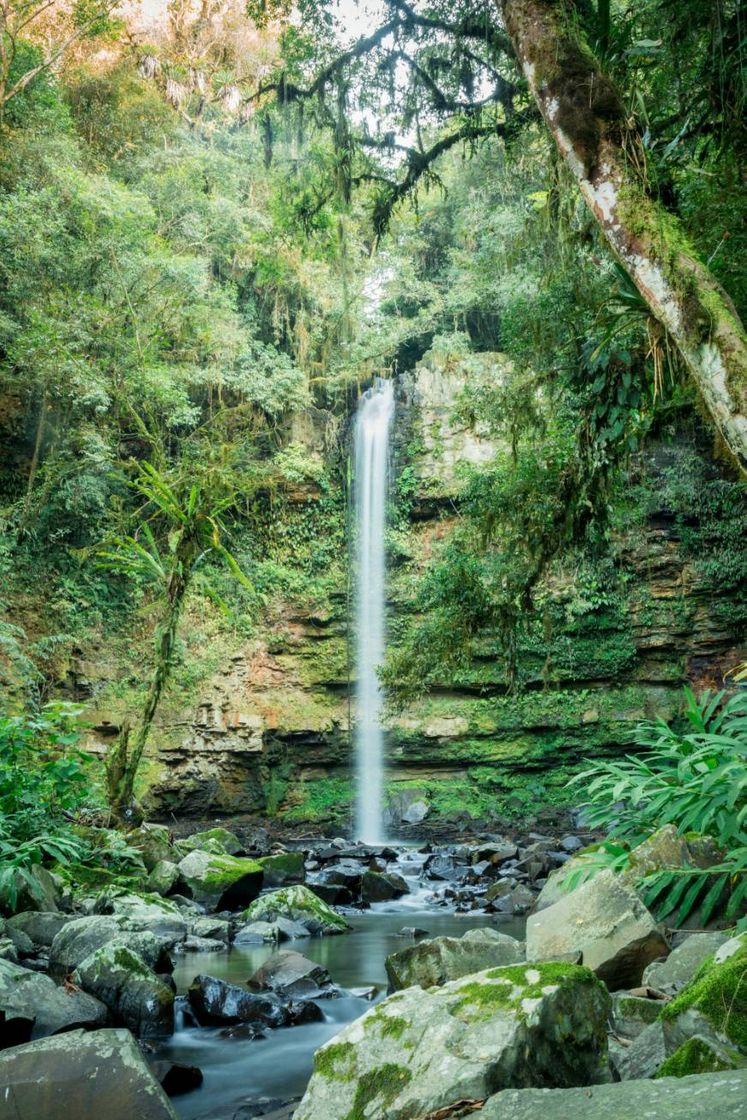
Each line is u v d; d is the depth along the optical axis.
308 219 15.61
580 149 5.07
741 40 6.07
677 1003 2.89
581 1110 2.13
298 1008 5.05
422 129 14.09
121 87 22.19
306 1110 2.60
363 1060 2.66
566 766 19.83
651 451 19.12
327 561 21.92
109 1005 4.82
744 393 4.27
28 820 7.51
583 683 20.12
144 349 18.06
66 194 18.27
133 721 19.52
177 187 20.84
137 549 10.84
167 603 10.49
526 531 9.64
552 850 13.08
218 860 9.10
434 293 23.78
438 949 4.53
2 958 4.87
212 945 7.01
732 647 19.59
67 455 18.78
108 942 5.30
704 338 4.44
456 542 10.82
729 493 18.91
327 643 21.50
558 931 4.52
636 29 6.64
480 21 10.26
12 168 18.25
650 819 5.75
